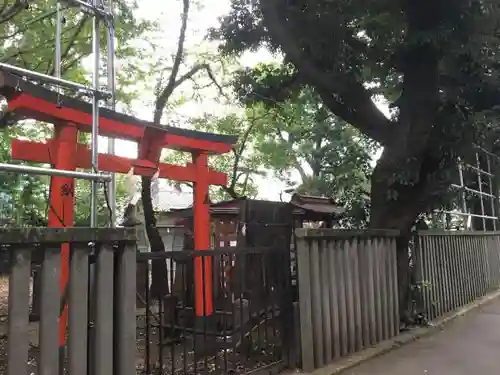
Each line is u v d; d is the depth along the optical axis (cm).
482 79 692
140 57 1116
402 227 715
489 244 1184
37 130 1077
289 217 851
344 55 669
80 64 938
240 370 454
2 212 826
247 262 505
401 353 579
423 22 616
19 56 848
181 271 543
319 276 515
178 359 521
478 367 517
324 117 1043
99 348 310
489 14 579
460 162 745
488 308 930
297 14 639
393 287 671
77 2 353
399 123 684
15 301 265
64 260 360
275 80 805
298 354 494
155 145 630
